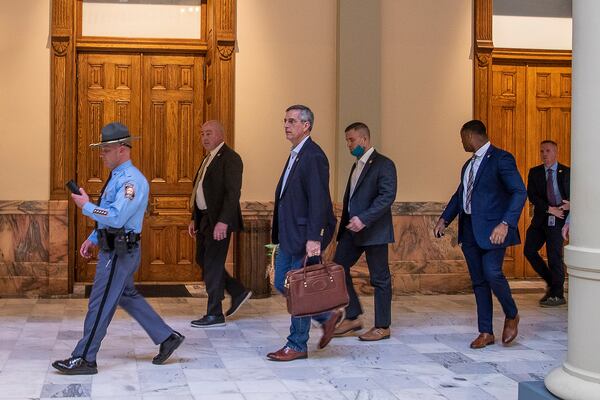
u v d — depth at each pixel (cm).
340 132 827
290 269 530
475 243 578
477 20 856
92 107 839
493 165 568
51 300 768
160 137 852
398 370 500
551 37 910
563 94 923
